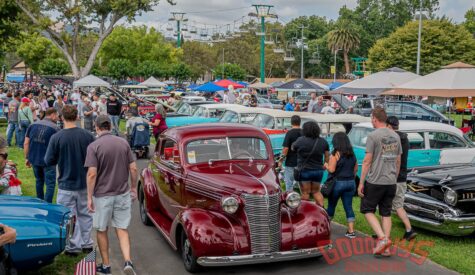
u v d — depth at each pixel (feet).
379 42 216.33
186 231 21.26
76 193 22.97
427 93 52.90
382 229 25.23
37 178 29.58
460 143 37.93
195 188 23.21
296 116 31.17
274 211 21.24
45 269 21.20
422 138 36.70
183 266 22.77
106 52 226.58
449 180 26.18
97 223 20.63
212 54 320.91
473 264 22.76
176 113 69.92
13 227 18.06
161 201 27.50
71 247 23.06
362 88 65.87
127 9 112.68
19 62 379.35
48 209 19.83
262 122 47.73
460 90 51.34
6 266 17.98
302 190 28.45
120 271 22.08
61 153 22.68
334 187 26.55
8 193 25.27
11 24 101.96
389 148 23.82
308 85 98.63
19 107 57.93
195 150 24.67
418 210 27.17
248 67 328.90
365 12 356.79
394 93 57.82
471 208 25.84
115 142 20.83
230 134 25.12
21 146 57.93
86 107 72.84
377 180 23.94
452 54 196.44
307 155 27.86
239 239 20.90
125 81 193.06
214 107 62.28
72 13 112.57
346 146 26.25
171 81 242.99
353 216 26.89
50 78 181.27
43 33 117.39
